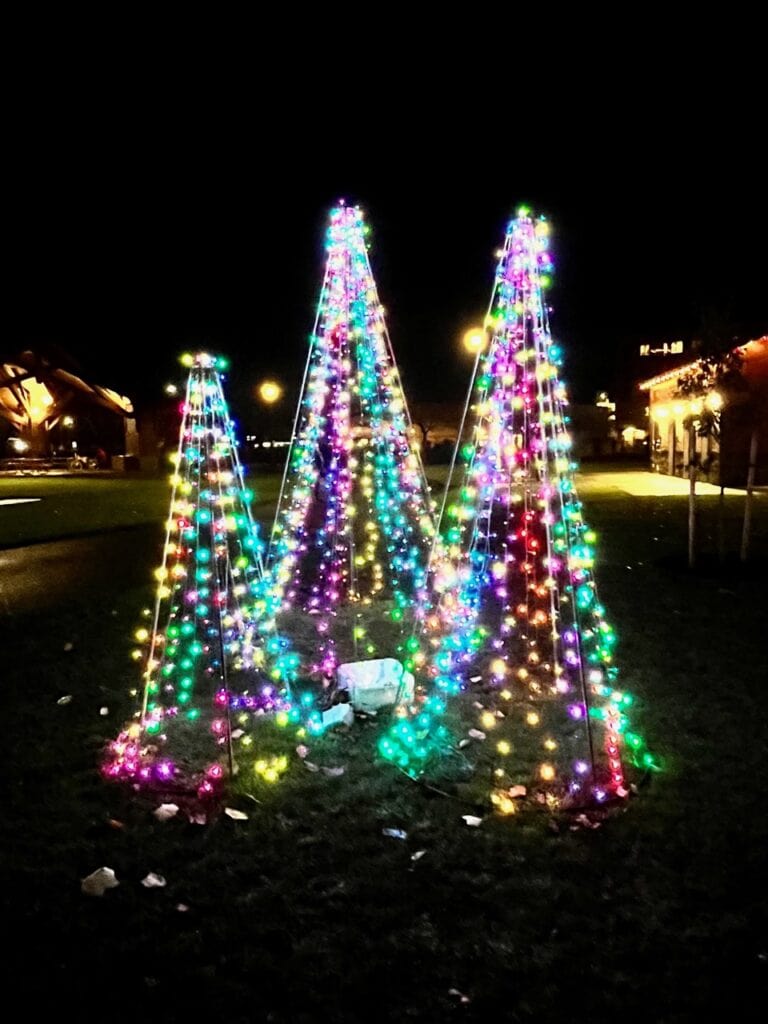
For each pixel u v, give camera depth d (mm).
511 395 5410
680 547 11219
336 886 3432
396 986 2877
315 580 8953
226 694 4484
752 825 3871
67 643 6812
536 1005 2787
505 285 5070
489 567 9438
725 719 5109
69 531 14062
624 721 4836
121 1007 2795
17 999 2826
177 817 3986
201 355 5086
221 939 3115
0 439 38219
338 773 4418
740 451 20469
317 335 7703
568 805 4027
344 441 7871
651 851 3656
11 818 4004
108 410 38188
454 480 23750
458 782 4324
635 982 2885
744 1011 2754
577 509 5742
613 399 46969
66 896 3379
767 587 8508
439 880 3463
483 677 5922
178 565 6367
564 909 3268
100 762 4609
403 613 7715
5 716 5281
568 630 6367
